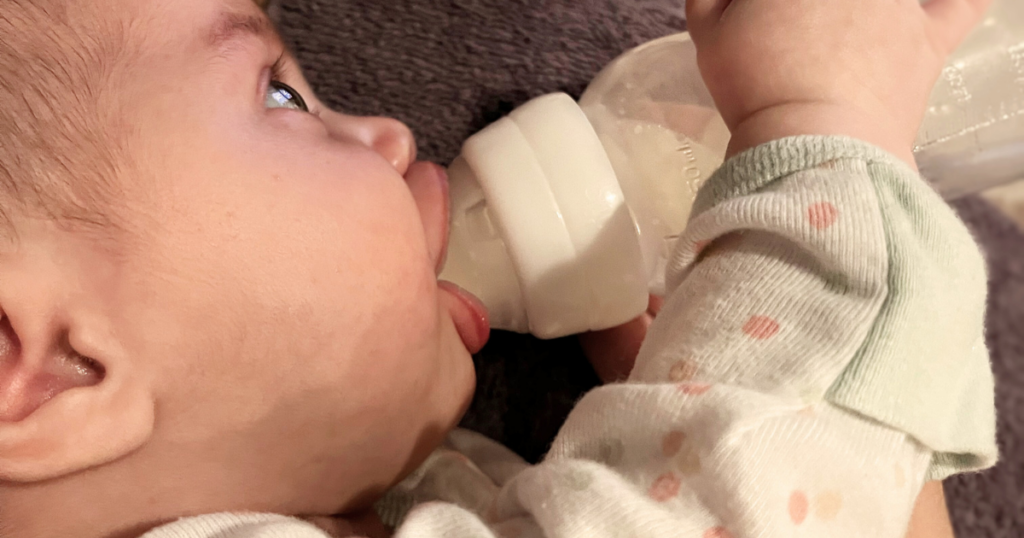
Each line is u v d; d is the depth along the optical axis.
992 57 0.76
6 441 0.39
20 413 0.40
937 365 0.44
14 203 0.40
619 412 0.46
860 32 0.53
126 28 0.43
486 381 0.75
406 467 0.57
